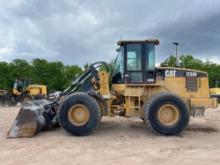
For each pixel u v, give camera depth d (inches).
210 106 479.2
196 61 2111.2
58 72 2738.7
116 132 466.6
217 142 402.0
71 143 389.7
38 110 446.6
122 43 473.7
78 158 317.1
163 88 476.7
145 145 380.2
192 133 467.8
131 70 470.9
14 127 429.4
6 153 337.7
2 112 781.9
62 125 435.8
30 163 299.3
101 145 379.2
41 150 351.6
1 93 1124.5
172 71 478.9
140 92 467.2
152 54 472.1
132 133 459.2
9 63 2551.7
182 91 478.9
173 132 439.2
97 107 438.0
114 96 474.0
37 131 440.5
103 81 467.2
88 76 481.1
